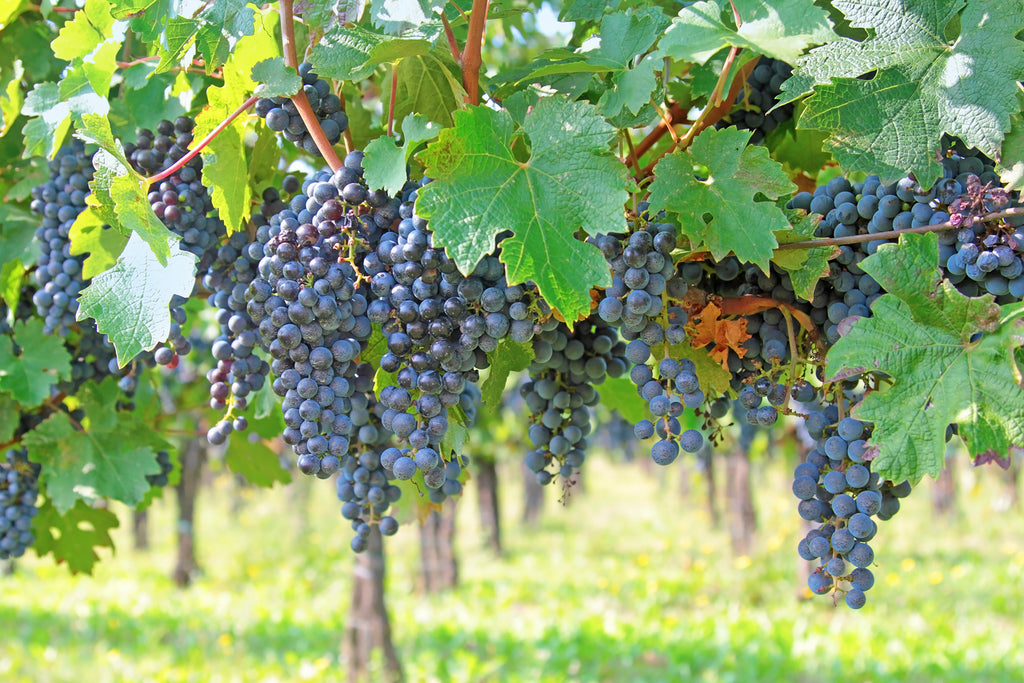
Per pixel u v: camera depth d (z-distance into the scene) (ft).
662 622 23.84
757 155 4.99
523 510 45.21
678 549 35.65
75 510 6.32
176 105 5.66
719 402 5.36
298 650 22.38
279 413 6.32
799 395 5.18
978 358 4.87
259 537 43.75
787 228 4.95
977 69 4.93
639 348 5.01
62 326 5.69
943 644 20.89
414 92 5.35
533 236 4.82
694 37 4.85
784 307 5.19
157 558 37.93
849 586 5.03
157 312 4.88
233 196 5.25
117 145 5.02
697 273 5.17
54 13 5.96
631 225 4.97
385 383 5.07
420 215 4.78
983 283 4.95
